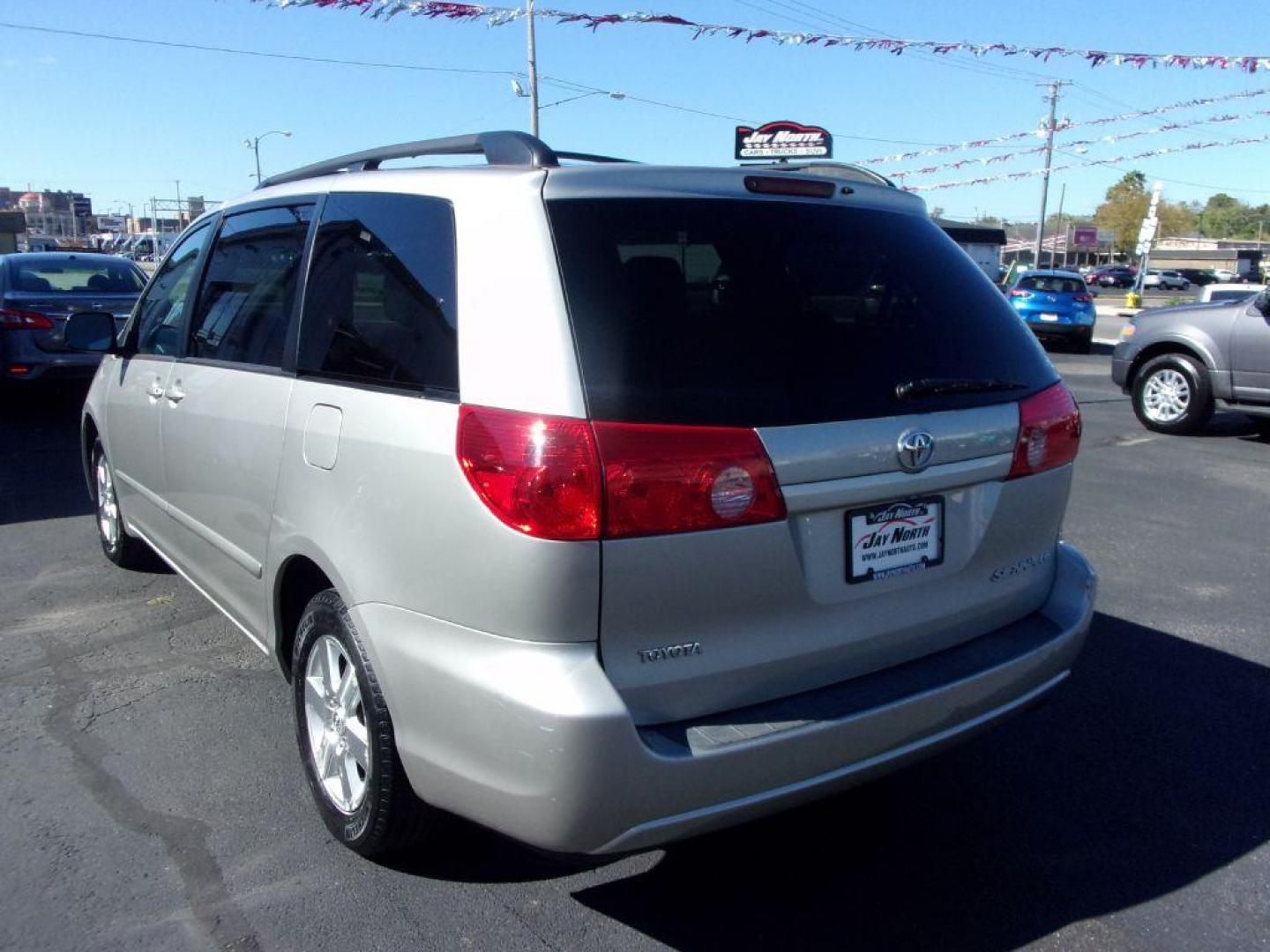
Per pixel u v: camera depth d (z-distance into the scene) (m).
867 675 2.72
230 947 2.68
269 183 4.04
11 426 9.93
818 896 2.95
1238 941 2.77
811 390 2.56
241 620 3.70
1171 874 3.07
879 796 3.49
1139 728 3.98
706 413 2.40
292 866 3.02
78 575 5.55
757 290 2.64
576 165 2.69
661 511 2.32
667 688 2.39
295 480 3.04
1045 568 3.20
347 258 3.10
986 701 2.83
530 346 2.40
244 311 3.68
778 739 2.42
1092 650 4.75
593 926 2.79
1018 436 2.94
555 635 2.30
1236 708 4.16
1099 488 8.05
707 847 3.17
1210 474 8.61
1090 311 22.06
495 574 2.34
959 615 2.90
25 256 10.84
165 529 4.43
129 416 4.65
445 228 2.72
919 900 2.94
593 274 2.46
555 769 2.26
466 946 2.70
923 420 2.70
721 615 2.43
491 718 2.35
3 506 7.00
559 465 2.27
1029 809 3.42
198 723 3.87
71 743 3.72
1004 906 2.91
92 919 2.78
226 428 3.52
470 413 2.43
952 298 3.04
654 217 2.61
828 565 2.58
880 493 2.62
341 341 3.01
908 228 3.12
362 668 2.74
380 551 2.63
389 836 2.85
